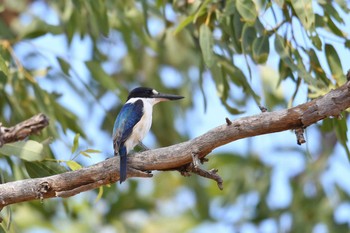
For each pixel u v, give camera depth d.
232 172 16.84
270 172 15.57
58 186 8.19
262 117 7.58
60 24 13.66
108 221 17.03
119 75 16.19
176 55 15.81
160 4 12.51
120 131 9.83
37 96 11.59
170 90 16.16
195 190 16.42
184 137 15.50
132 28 13.90
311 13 9.41
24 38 12.48
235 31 10.24
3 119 12.21
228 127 7.68
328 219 14.62
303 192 14.99
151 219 17.75
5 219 10.05
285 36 10.18
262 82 14.62
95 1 12.05
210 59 10.20
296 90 10.12
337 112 7.38
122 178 8.01
